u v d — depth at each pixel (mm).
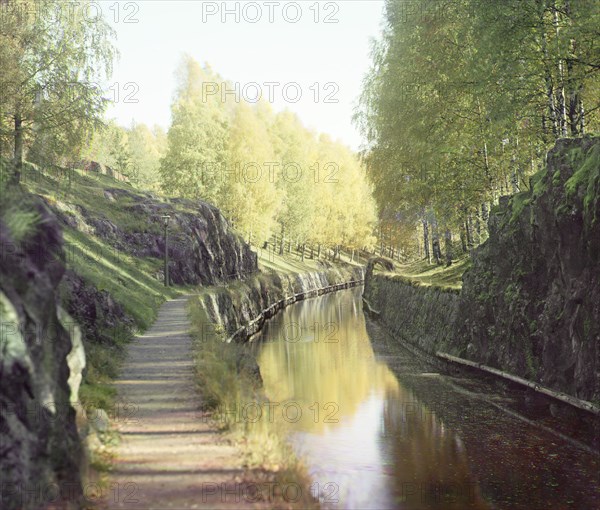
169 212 42500
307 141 96750
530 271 19109
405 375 23422
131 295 24781
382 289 46062
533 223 18250
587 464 12758
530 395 17688
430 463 13148
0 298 6301
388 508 10555
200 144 59000
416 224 40188
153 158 100875
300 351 31250
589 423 14305
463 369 22672
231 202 60781
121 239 37031
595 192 14211
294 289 71562
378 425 16250
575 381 14938
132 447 8570
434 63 27484
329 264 98250
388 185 37281
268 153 68812
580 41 19281
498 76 21500
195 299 30391
